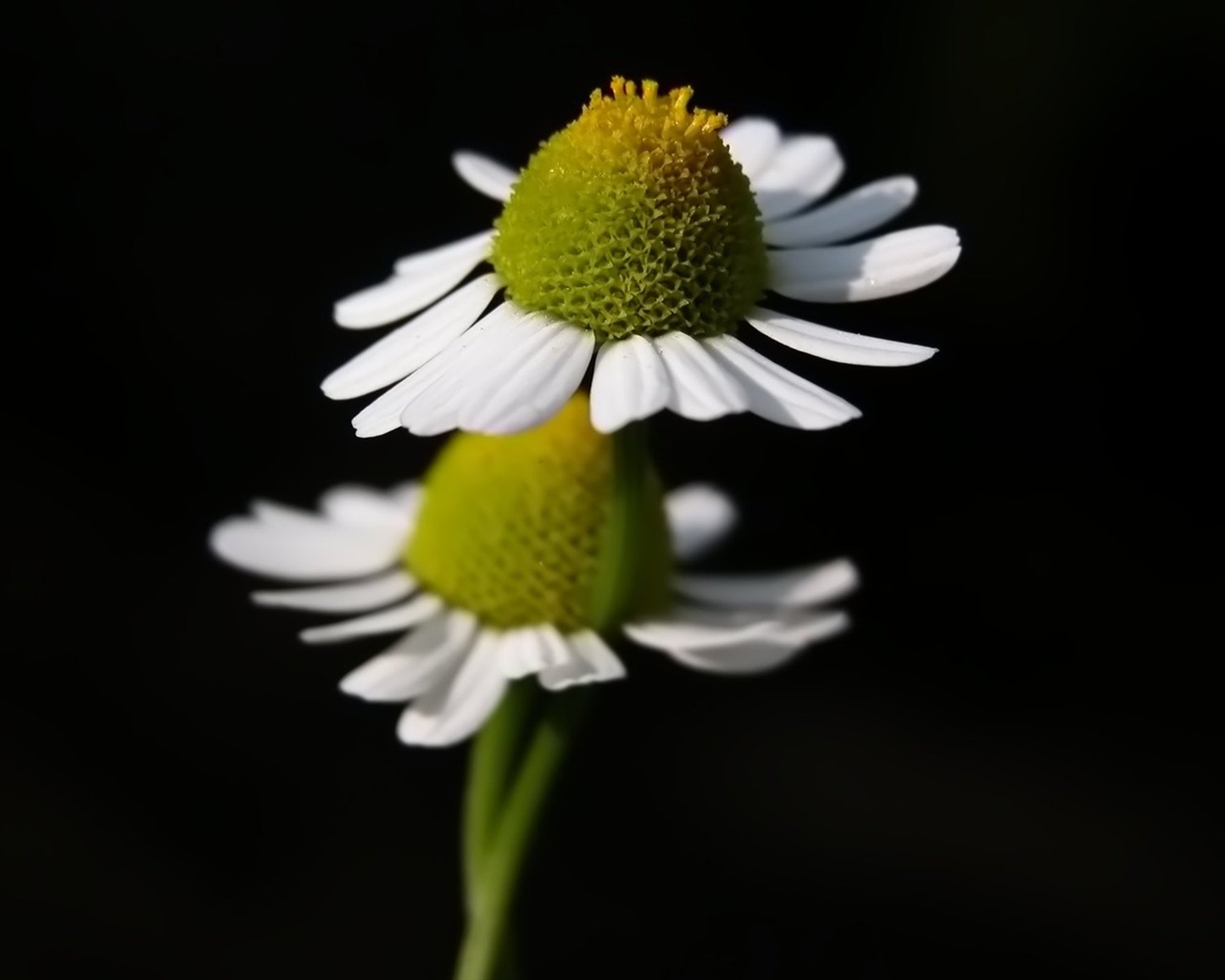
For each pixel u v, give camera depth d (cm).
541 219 11
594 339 11
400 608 12
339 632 12
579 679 12
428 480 13
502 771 12
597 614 12
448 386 11
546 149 11
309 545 13
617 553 12
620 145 11
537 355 11
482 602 12
